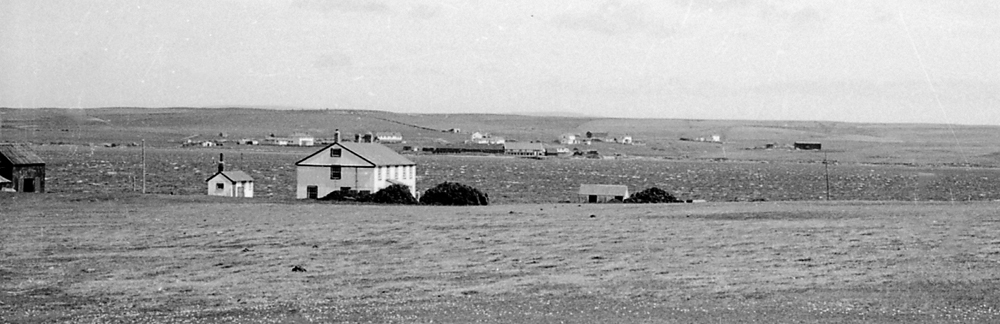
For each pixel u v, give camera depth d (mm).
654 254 45031
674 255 44531
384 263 42844
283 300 33219
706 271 39344
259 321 29219
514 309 30984
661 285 35875
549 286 36000
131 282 37656
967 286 34406
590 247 47938
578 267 41125
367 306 31844
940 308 30297
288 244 49844
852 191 170500
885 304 31047
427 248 48062
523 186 168000
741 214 65312
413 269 40969
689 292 34094
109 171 193625
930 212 64312
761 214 64938
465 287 36000
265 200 80812
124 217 63781
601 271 39844
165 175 180500
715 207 73312
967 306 30562
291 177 180000
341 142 92875
